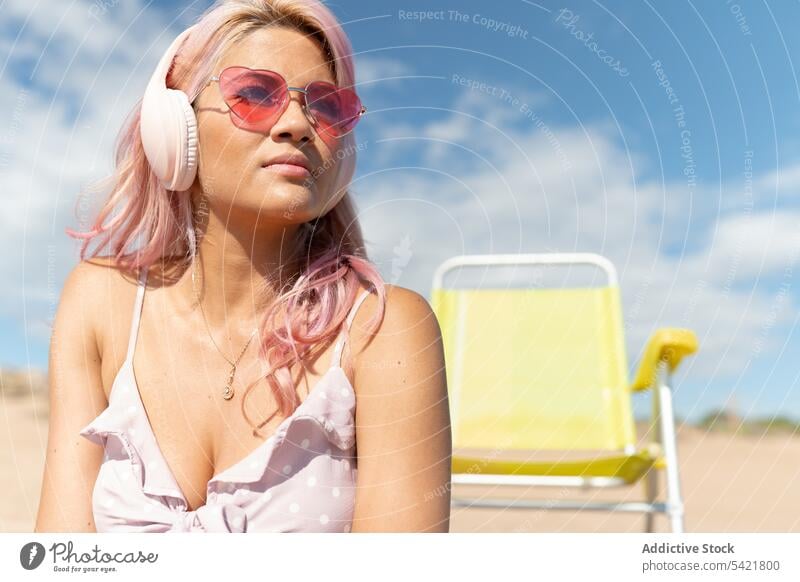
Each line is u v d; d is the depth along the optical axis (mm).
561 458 2178
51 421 1123
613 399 2549
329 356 1074
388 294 1106
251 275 1096
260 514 1009
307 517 1012
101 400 1144
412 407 1062
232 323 1103
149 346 1119
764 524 4215
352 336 1082
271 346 1061
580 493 4926
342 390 1051
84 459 1102
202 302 1117
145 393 1091
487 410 2602
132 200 1172
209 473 1065
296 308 1082
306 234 1136
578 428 2543
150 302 1148
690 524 4234
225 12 1020
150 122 1022
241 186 1001
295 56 1013
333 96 1020
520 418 2570
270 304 1108
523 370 2633
